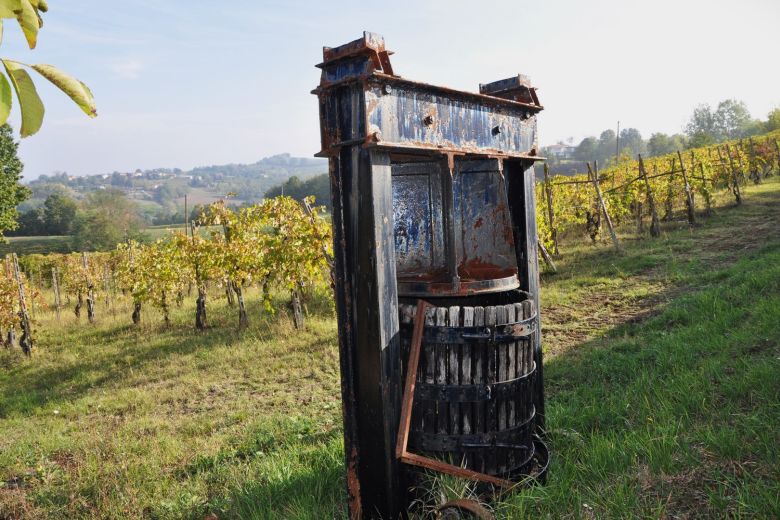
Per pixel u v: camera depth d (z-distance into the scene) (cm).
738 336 576
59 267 2473
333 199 322
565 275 1340
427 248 377
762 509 278
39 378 1090
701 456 350
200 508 451
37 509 499
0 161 2866
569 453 405
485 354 340
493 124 376
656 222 1688
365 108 292
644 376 538
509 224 389
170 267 1381
